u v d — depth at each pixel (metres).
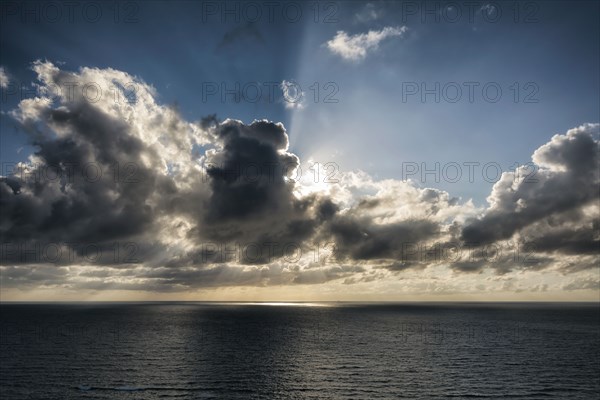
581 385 67.06
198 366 80.62
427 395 61.12
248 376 72.06
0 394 60.38
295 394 61.28
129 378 70.00
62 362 84.12
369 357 92.19
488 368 80.19
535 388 65.12
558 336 135.88
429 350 103.06
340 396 60.50
